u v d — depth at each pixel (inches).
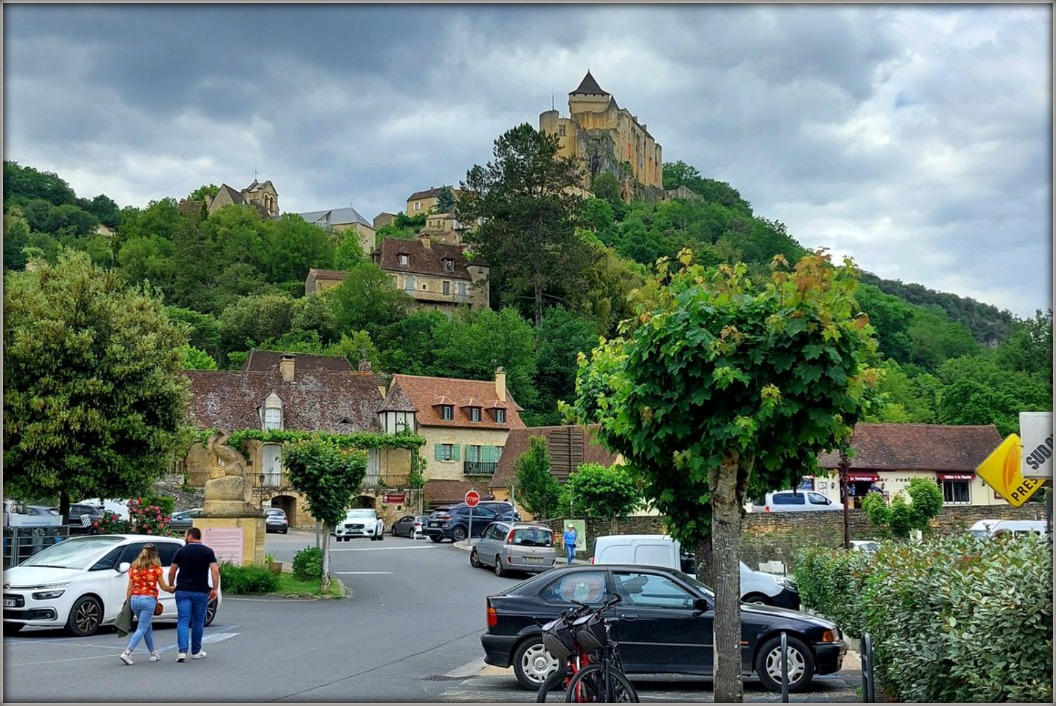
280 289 4758.9
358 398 2716.5
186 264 4724.4
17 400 1061.1
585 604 575.8
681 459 424.5
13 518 1339.8
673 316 420.5
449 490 2674.7
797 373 397.7
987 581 347.9
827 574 785.6
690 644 568.7
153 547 616.7
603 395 716.0
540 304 4045.3
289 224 5241.1
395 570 1438.2
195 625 625.3
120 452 1128.2
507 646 566.3
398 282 4534.9
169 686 521.7
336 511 1123.3
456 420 2773.1
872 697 388.5
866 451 2294.5
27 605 701.9
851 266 410.3
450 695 534.9
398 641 746.8
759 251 6658.5
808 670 573.0
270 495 2461.9
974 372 3472.0
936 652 393.7
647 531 1720.0
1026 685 313.4
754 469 442.0
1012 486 453.4
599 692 408.2
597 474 1716.3
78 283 1123.3
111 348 1107.3
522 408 3376.0
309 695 507.8
